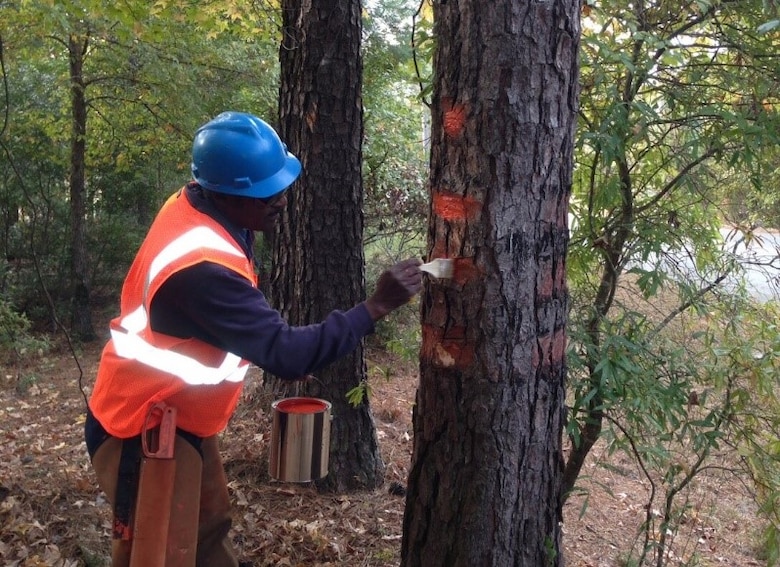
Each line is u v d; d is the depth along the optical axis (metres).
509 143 1.79
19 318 7.25
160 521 1.91
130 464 1.98
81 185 9.67
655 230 2.58
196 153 1.94
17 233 10.44
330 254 4.13
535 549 2.06
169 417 1.92
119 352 1.97
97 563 3.29
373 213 8.57
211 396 1.98
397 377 7.48
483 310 1.87
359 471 4.30
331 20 3.95
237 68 9.20
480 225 1.83
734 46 2.53
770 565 2.95
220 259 1.76
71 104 9.61
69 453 5.12
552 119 1.82
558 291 1.96
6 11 7.51
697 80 2.56
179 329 1.83
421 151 9.51
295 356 1.69
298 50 4.02
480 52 1.77
